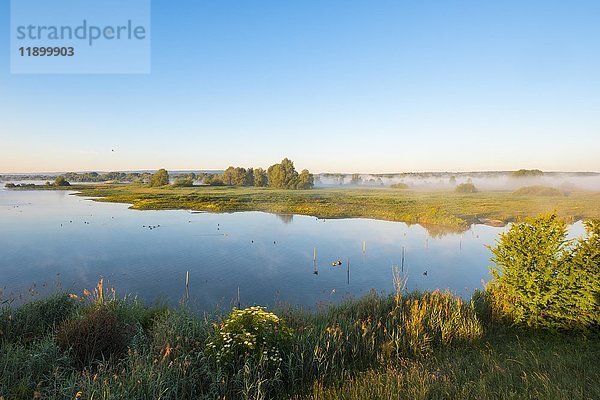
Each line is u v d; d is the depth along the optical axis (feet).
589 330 27.71
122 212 218.59
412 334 27.32
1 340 23.99
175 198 306.76
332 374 22.22
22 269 84.69
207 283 74.54
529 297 30.32
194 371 20.33
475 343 28.02
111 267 87.81
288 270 86.07
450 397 18.29
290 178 504.43
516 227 32.94
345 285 74.23
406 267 89.92
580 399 17.19
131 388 17.80
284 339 23.08
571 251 29.99
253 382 18.95
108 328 23.03
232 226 164.14
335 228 160.56
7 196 345.51
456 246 118.32
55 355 21.08
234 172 576.61
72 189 481.46
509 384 19.57
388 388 19.24
